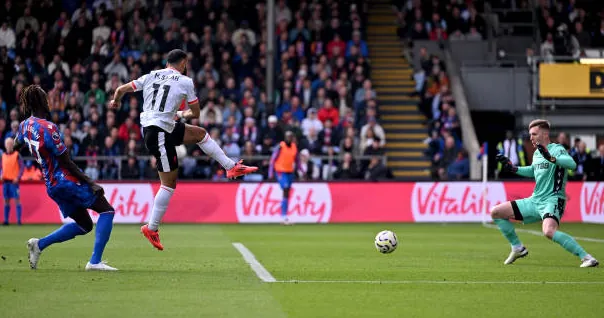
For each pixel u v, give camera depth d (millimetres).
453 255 30094
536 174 26531
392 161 64875
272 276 22438
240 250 31703
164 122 23969
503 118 70500
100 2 71062
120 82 64000
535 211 26500
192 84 24203
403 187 55562
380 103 68625
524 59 72812
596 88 66562
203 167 57844
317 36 68812
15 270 23234
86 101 63219
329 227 49781
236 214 54531
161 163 24172
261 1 74188
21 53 67250
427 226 50938
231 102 61719
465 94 68625
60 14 70125
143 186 53594
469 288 20375
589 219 56250
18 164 51344
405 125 66625
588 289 20344
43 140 22094
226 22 69750
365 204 55312
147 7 70438
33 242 23125
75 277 21641
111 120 59188
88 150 57875
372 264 26297
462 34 72062
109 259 27359
